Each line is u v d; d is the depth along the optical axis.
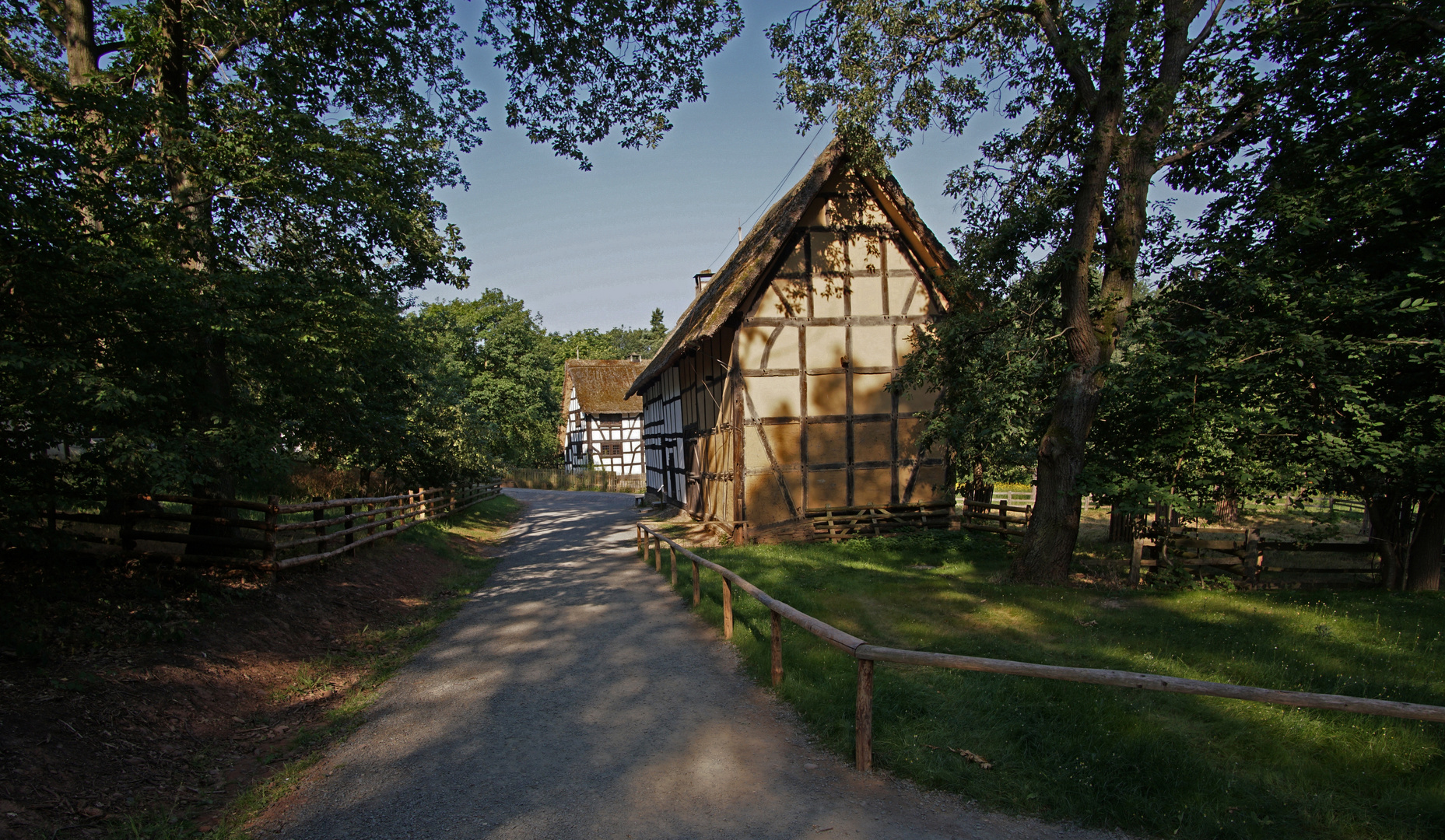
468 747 4.91
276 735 5.25
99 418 5.69
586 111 11.26
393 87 10.49
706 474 17.27
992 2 10.14
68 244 5.30
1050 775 4.18
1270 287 8.81
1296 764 4.32
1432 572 9.91
